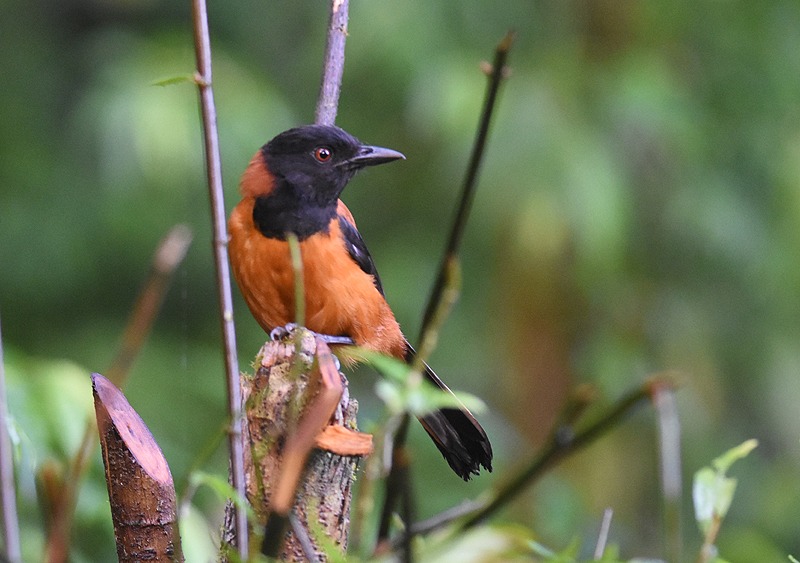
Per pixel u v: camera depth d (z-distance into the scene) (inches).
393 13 488.7
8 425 185.0
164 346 516.4
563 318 543.2
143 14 577.0
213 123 184.9
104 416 156.3
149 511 155.1
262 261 285.7
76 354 529.0
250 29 553.6
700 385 530.0
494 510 174.1
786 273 521.3
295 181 285.1
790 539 494.0
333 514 171.0
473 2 503.8
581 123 485.7
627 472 526.3
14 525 157.8
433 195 532.1
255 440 171.8
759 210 523.2
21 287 542.0
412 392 128.7
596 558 169.0
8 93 563.8
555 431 172.9
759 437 541.3
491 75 185.6
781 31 528.7
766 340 538.3
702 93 531.2
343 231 290.7
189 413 494.9
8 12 581.3
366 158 292.2
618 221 476.7
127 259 545.3
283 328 259.9
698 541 476.1
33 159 549.6
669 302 536.4
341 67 252.5
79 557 236.5
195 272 531.5
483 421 459.5
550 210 472.1
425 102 479.8
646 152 519.8
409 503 170.6
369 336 293.1
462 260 542.9
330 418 170.9
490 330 549.6
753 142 525.0
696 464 519.2
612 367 516.7
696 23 529.0
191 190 516.4
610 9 514.9
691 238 517.3
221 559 165.0
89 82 543.8
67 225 540.4
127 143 478.6
